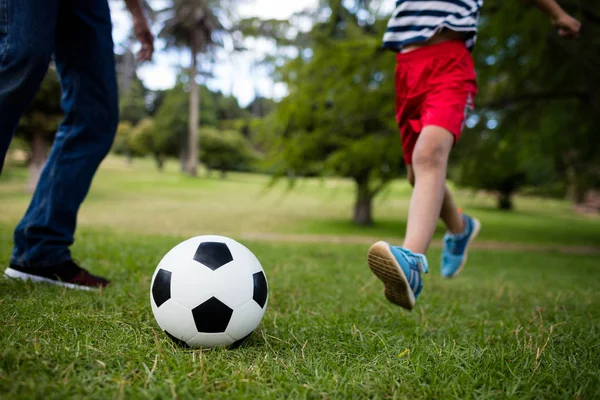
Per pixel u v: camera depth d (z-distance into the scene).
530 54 8.44
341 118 11.38
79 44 2.35
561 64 8.58
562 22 2.19
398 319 2.27
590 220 21.12
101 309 2.02
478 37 7.98
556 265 6.39
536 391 1.28
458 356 1.55
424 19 1.99
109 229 8.41
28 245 2.33
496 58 8.77
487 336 1.93
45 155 17.91
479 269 5.47
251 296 1.63
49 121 16.14
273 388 1.27
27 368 1.24
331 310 2.38
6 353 1.30
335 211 18.95
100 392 1.17
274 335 1.83
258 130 13.81
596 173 15.29
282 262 4.41
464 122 1.98
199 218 13.81
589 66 8.18
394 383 1.32
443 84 1.94
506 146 10.30
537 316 2.39
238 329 1.60
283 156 11.91
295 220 14.91
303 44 13.51
